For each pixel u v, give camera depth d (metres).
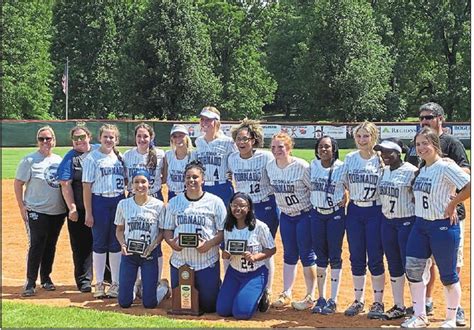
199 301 7.35
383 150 6.81
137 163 8.27
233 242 7.22
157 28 53.97
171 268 7.47
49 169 8.29
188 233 7.25
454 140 6.88
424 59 57.72
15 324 6.27
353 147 38.31
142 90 54.69
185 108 54.69
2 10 51.84
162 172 8.43
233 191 8.20
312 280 7.57
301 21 64.44
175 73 54.31
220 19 64.56
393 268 7.02
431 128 6.81
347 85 53.06
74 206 8.22
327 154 7.27
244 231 7.23
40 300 7.87
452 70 52.88
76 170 8.31
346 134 38.34
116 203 8.11
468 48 51.47
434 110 6.86
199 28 56.31
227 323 6.79
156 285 7.59
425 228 6.44
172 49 54.12
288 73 66.38
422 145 6.39
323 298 7.40
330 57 53.66
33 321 6.39
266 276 7.34
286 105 70.75
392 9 58.69
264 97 65.88
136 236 7.46
